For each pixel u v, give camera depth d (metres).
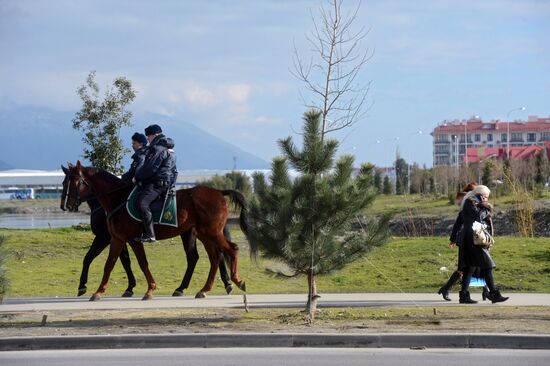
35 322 13.73
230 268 16.89
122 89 31.62
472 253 15.49
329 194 13.22
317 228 13.45
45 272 21.36
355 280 19.61
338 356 11.03
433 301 16.16
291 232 13.20
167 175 16.73
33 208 87.06
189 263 17.69
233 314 14.50
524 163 72.88
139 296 17.83
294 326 12.89
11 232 28.23
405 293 17.66
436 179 74.31
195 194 17.09
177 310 15.12
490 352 11.27
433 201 57.59
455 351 11.38
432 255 21.84
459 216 16.08
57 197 124.88
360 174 13.88
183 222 16.94
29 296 18.00
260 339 11.96
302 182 13.49
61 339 11.93
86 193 16.95
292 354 11.23
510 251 21.48
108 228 17.03
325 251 13.47
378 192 13.88
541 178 68.25
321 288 18.95
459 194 16.34
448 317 13.81
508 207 41.00
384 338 11.82
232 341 11.97
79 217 70.75
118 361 10.81
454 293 17.55
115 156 31.62
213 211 16.98
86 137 31.48
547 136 161.75
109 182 16.98
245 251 25.61
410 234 40.12
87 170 16.95
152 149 16.69
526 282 18.23
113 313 14.73
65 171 17.09
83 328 12.94
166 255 24.45
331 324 13.09
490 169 55.03
